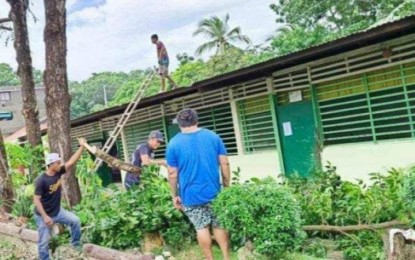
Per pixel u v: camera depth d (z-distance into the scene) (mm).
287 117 10953
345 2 29844
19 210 9820
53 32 9023
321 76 9930
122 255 6031
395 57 8547
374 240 5594
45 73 9148
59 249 7652
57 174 7160
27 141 12297
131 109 13914
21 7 12164
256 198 4480
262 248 4414
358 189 6074
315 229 6105
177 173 5293
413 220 5336
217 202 4688
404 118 8938
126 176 7957
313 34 24047
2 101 51781
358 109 9562
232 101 12195
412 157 8703
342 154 9922
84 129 20281
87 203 8172
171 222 6836
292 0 33312
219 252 6238
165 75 15680
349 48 9016
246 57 26297
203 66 29375
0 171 11469
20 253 8703
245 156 12141
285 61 9195
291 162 11000
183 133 5293
